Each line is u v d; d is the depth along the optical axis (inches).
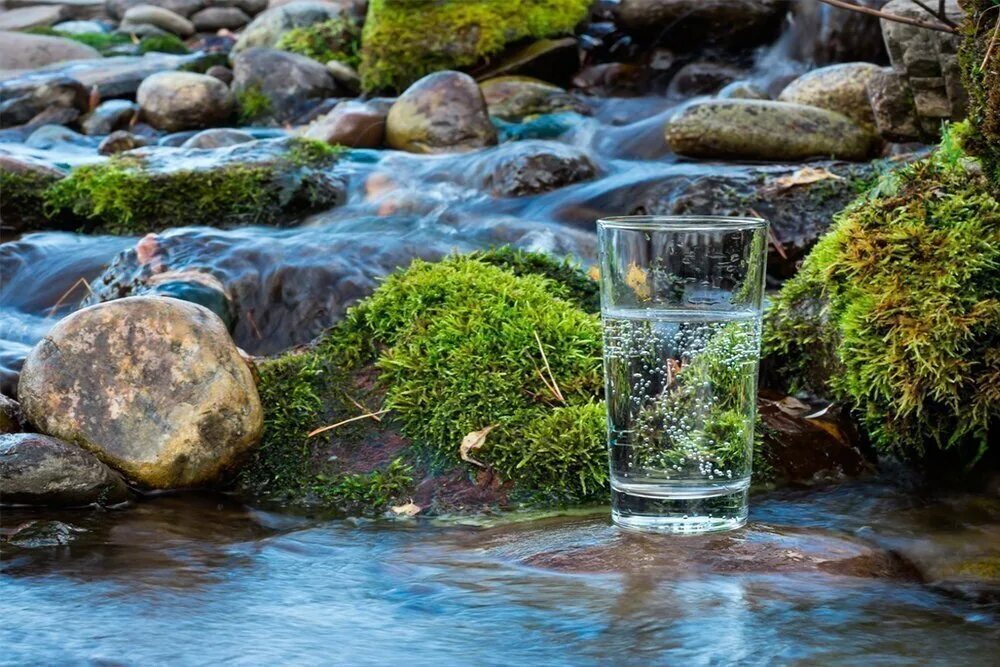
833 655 42.3
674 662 42.1
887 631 43.3
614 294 46.6
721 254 45.9
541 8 123.4
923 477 53.0
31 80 127.8
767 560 45.8
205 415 51.8
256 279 65.3
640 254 46.1
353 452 53.2
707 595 44.6
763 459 52.9
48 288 71.5
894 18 52.1
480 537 48.5
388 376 54.3
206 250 66.2
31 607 44.9
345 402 54.4
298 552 48.2
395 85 125.0
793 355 56.2
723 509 46.8
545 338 54.2
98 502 51.1
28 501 50.8
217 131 104.7
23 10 180.2
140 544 48.7
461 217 77.9
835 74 86.0
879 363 51.6
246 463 53.2
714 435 46.5
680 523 46.7
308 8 144.5
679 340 46.3
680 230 45.9
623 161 89.5
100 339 52.2
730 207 71.4
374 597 45.3
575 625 43.5
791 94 87.4
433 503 51.4
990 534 48.6
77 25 175.9
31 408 52.2
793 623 43.5
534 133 108.5
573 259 71.0
